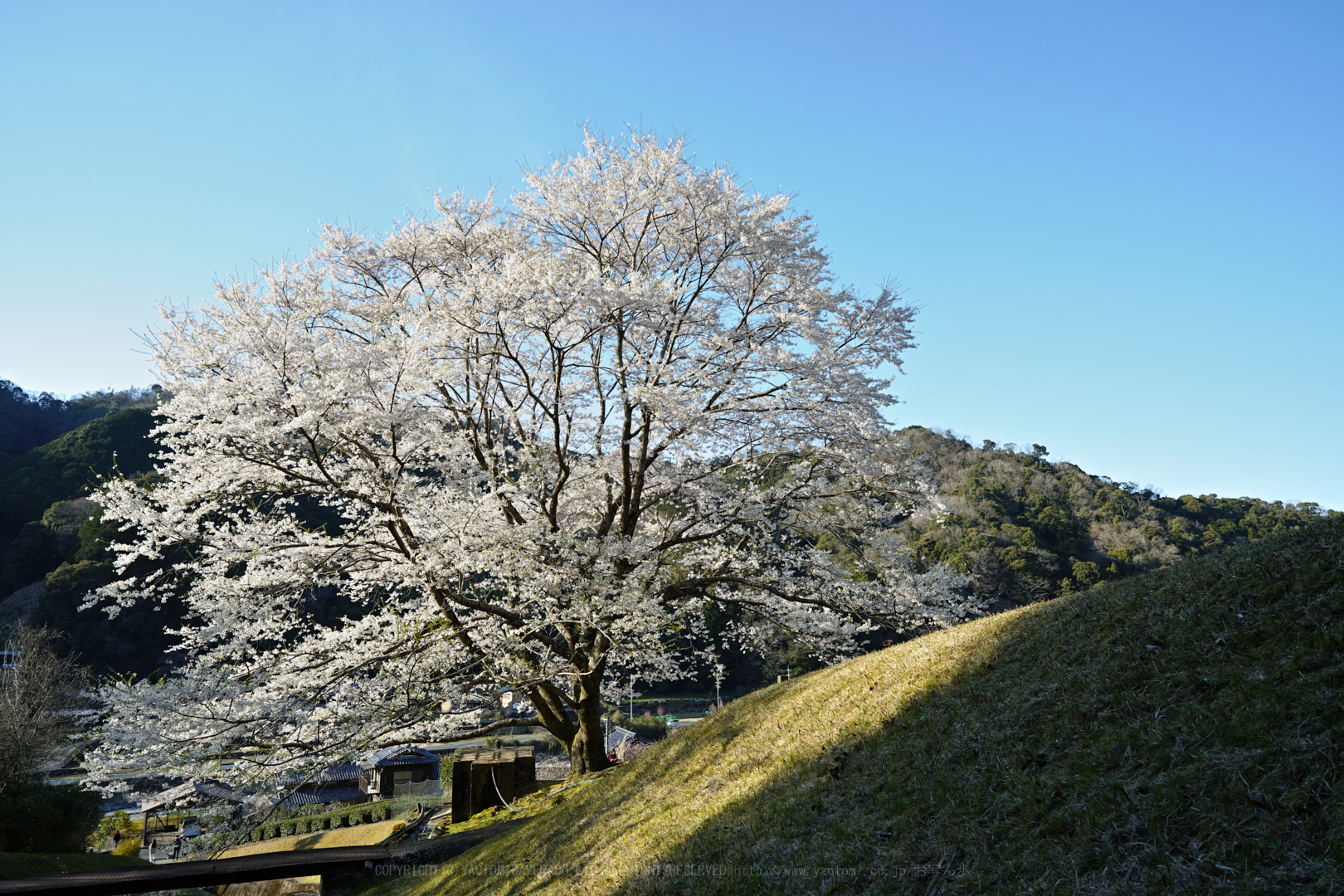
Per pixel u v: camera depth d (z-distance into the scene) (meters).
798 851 5.94
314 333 12.05
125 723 10.30
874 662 9.31
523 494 12.91
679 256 14.31
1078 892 4.04
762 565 14.92
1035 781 5.18
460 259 13.80
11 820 19.61
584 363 13.79
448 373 11.57
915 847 5.25
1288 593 5.38
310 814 27.05
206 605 11.05
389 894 10.92
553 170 14.10
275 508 12.70
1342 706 4.15
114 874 11.98
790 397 12.67
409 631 12.25
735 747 8.98
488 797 14.72
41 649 26.09
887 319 14.39
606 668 15.76
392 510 11.45
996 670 7.13
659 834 7.73
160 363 11.22
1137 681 5.59
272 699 10.60
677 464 14.06
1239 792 4.09
